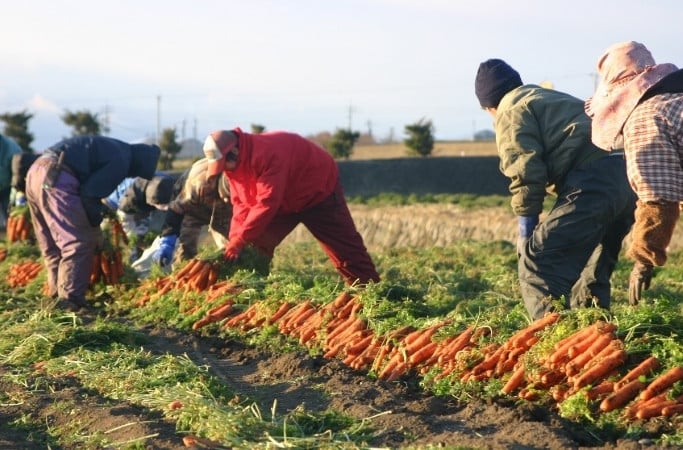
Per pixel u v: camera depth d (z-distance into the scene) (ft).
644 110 19.83
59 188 38.06
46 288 41.52
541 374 20.20
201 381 22.93
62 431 20.13
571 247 25.07
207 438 18.43
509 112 25.81
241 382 25.21
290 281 33.63
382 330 26.02
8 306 38.70
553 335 20.80
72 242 38.29
